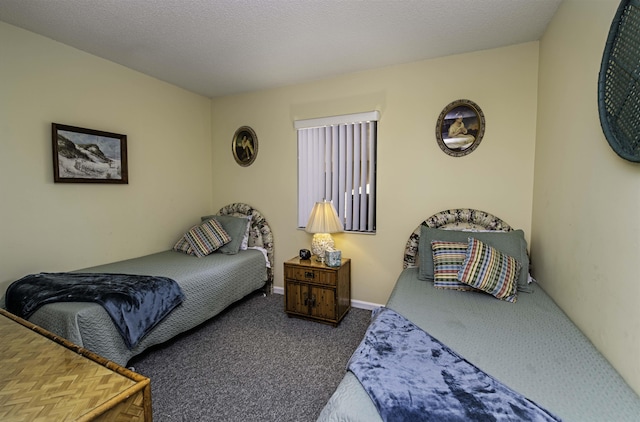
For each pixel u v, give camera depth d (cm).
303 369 205
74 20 205
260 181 358
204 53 256
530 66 238
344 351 228
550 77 205
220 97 375
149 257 299
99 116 265
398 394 102
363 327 268
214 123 382
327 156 321
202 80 319
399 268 292
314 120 313
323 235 300
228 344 238
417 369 117
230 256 311
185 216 354
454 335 146
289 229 347
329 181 322
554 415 93
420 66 272
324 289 272
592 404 98
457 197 267
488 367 119
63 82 240
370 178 300
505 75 246
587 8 151
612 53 121
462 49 250
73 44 240
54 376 108
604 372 117
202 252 307
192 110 359
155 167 317
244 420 160
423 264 240
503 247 221
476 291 208
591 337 140
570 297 166
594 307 138
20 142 217
